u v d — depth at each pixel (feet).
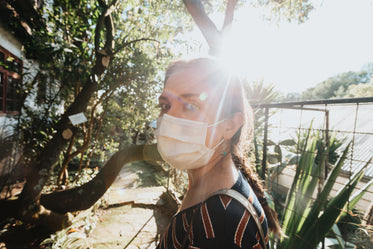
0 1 12.67
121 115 19.67
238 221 1.47
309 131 6.93
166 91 2.06
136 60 15.66
